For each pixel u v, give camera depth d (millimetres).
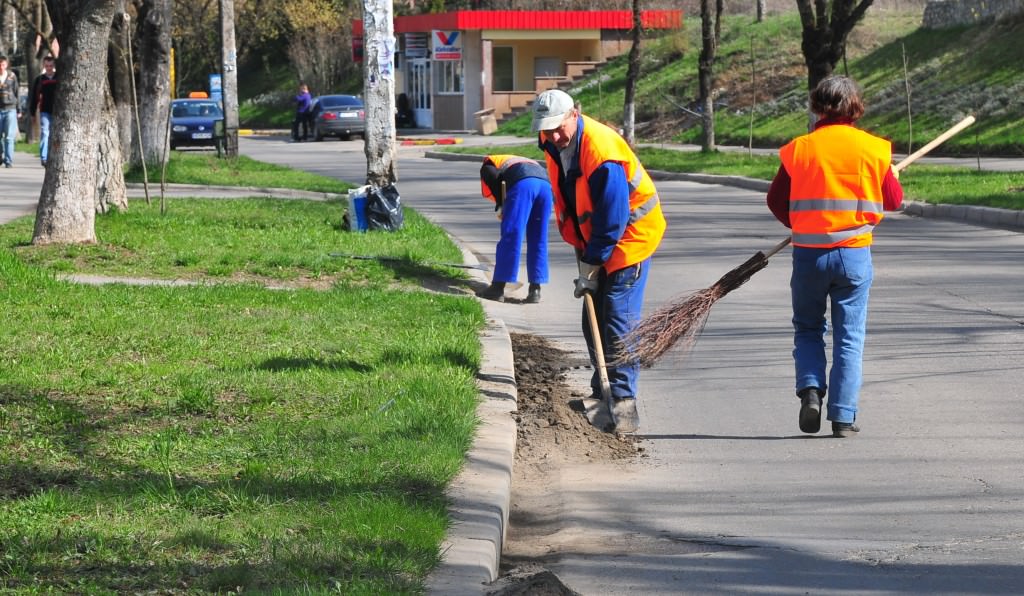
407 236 21859
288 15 92312
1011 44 46719
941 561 7469
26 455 8500
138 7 36031
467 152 52875
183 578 6410
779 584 7176
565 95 10156
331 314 14602
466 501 7973
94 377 10914
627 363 10602
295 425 9508
